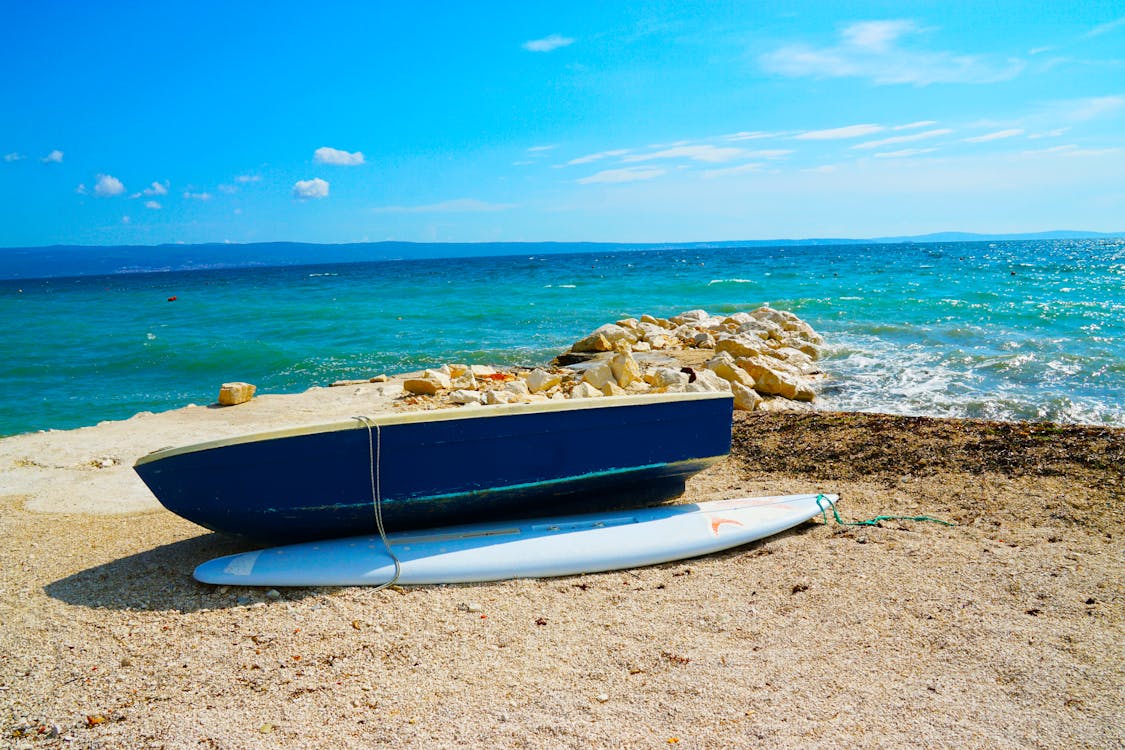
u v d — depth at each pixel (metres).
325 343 20.05
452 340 20.19
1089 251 100.75
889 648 3.62
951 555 4.73
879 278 38.59
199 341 20.38
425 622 4.03
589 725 3.04
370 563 4.63
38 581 4.70
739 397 10.52
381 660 3.63
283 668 3.57
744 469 6.98
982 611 3.96
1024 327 17.77
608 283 41.56
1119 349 14.25
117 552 5.23
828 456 7.09
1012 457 6.59
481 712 3.16
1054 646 3.58
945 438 7.27
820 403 11.22
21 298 51.84
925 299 25.14
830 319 21.03
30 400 13.50
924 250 123.38
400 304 31.27
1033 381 12.04
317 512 4.74
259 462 4.59
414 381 11.85
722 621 3.96
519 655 3.65
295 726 3.09
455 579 4.54
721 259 88.69
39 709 3.26
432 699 3.28
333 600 4.29
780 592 4.31
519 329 22.30
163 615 4.16
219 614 4.16
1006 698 3.18
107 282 91.62
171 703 3.29
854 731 2.96
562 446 5.07
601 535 4.98
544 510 5.52
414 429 4.70
